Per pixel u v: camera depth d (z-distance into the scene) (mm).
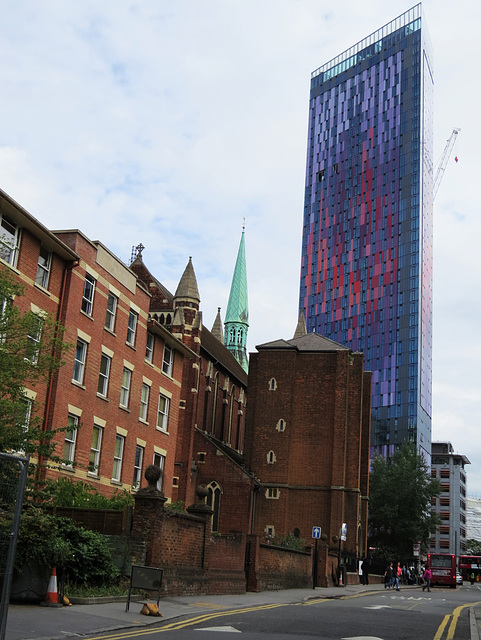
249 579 34125
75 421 34156
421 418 154500
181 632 15977
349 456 65250
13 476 12031
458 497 177125
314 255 182250
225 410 72750
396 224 167250
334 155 185500
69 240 34625
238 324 165375
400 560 88375
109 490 37000
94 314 35938
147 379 41969
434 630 19594
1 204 28797
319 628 18219
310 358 66938
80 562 21609
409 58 175625
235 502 58500
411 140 170000
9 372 21281
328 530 62281
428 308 168125
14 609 17547
